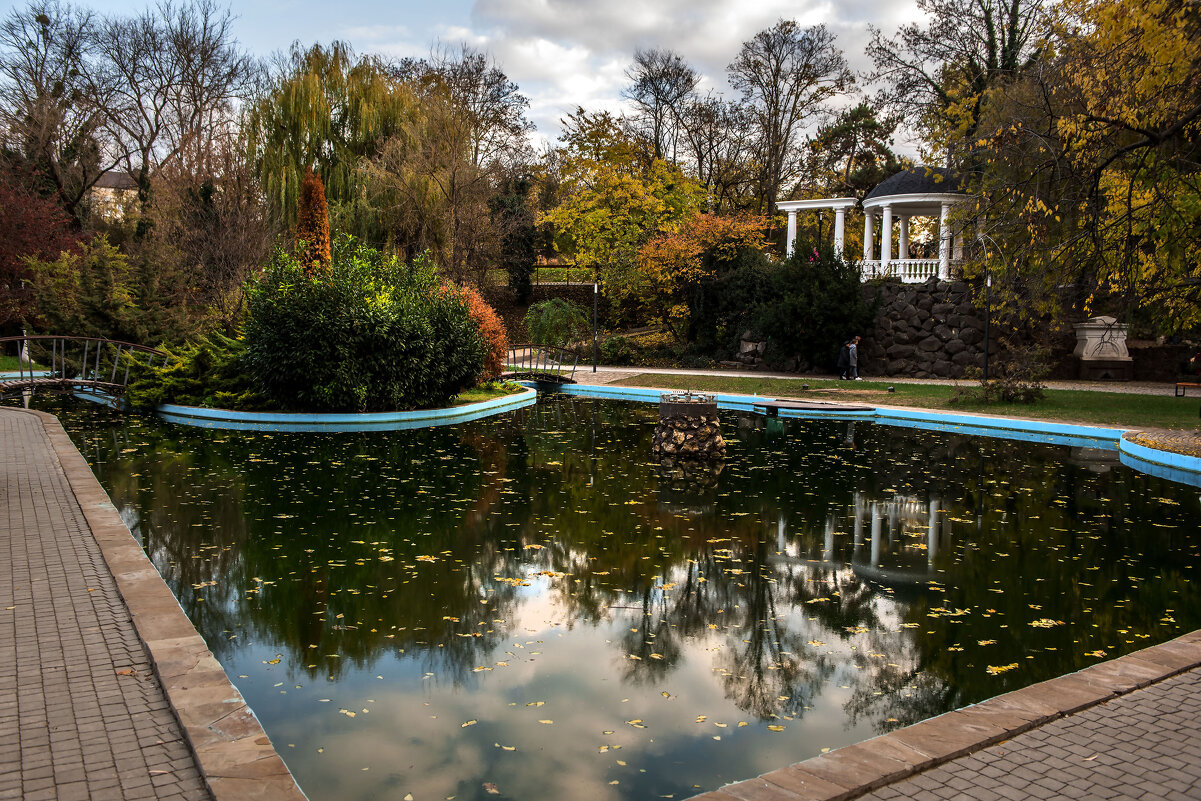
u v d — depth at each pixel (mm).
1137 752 3072
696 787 3408
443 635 5215
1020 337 22875
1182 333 21797
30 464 9352
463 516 8445
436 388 17328
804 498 9477
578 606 5809
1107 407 16312
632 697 4320
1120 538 7684
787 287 24531
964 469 11406
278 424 15484
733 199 38688
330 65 26688
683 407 12367
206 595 5895
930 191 24469
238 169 25094
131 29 30859
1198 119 10383
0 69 28938
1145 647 4988
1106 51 10180
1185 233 11352
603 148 36031
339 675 4574
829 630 5340
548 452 12883
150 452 12172
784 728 3967
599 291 33812
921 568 6746
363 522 8125
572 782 3443
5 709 3453
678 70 37438
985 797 2742
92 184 31062
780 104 34406
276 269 15602
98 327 19641
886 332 24422
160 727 3305
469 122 29750
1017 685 4449
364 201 25000
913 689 4422
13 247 23219
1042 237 11625
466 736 3867
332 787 3395
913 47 25328
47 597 4934
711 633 5293
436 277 19078
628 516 8555
